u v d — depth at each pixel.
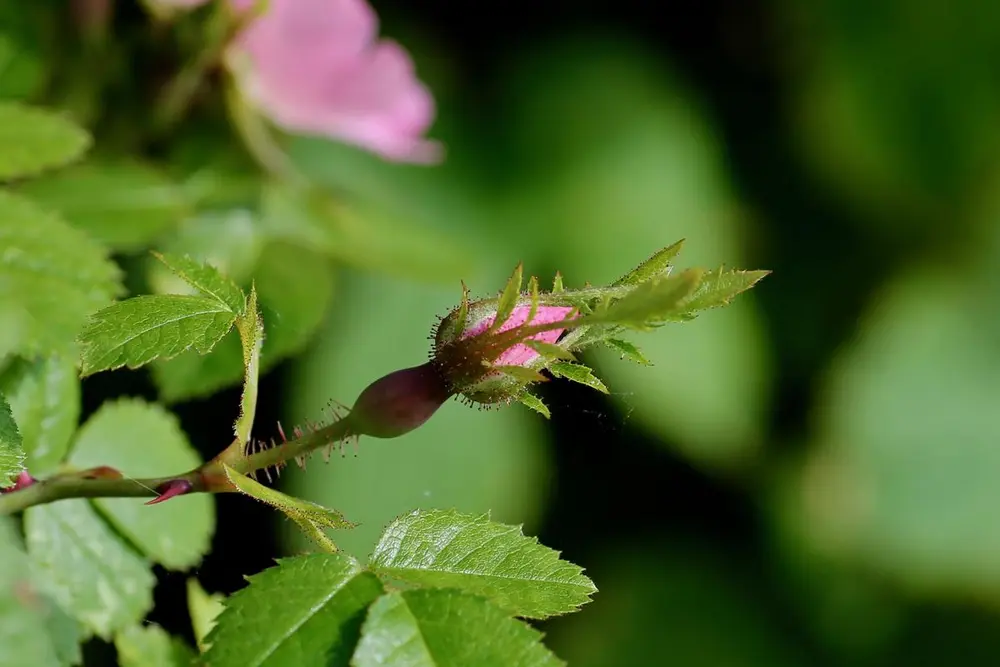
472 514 0.34
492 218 0.66
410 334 0.61
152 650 0.38
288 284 0.44
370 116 0.46
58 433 0.38
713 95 0.74
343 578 0.33
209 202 0.44
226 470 0.33
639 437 0.71
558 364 0.34
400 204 0.63
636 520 0.73
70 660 0.37
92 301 0.38
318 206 0.45
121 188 0.43
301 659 0.32
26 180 0.43
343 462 0.60
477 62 0.69
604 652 0.73
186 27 0.44
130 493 0.34
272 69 0.45
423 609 0.32
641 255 0.69
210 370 0.41
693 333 0.72
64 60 0.44
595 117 0.69
